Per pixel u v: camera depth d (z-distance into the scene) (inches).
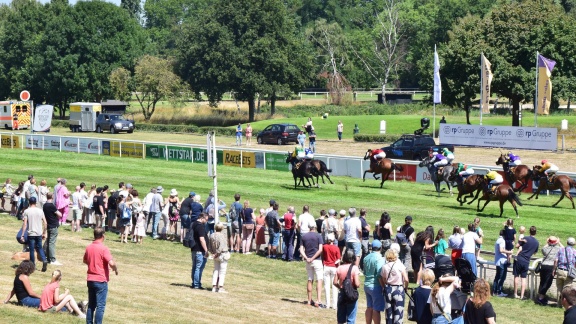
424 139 1727.4
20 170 1728.6
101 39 3474.4
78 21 3491.6
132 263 891.4
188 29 3223.4
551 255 746.8
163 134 2709.2
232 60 3110.2
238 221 998.4
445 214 1158.3
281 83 3211.1
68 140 2090.3
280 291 775.1
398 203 1259.2
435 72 2112.5
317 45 4414.4
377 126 2630.4
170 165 1780.3
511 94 2292.1
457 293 485.7
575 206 1213.7
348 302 566.6
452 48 2368.4
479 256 844.0
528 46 2258.9
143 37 3978.8
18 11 4173.2
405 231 818.2
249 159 1733.5
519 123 2338.8
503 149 1914.4
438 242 760.3
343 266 572.1
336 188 1413.6
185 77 3272.6
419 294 499.8
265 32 3191.4
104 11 3535.9
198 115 3326.8
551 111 2903.5
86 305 613.6
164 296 695.1
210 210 935.7
